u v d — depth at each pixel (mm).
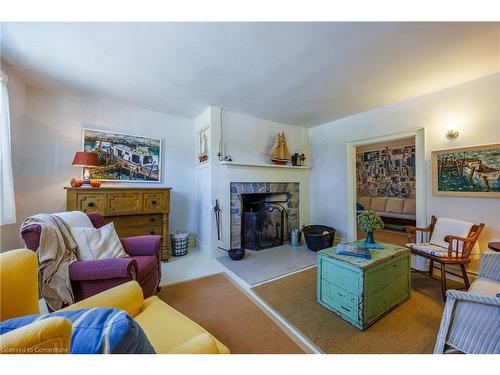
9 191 1964
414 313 1729
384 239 4191
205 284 2256
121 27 1547
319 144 4047
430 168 2623
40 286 1397
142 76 2266
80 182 2512
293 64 2027
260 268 2664
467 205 2350
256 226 3471
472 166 2299
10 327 508
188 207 3635
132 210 2713
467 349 1085
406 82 2373
